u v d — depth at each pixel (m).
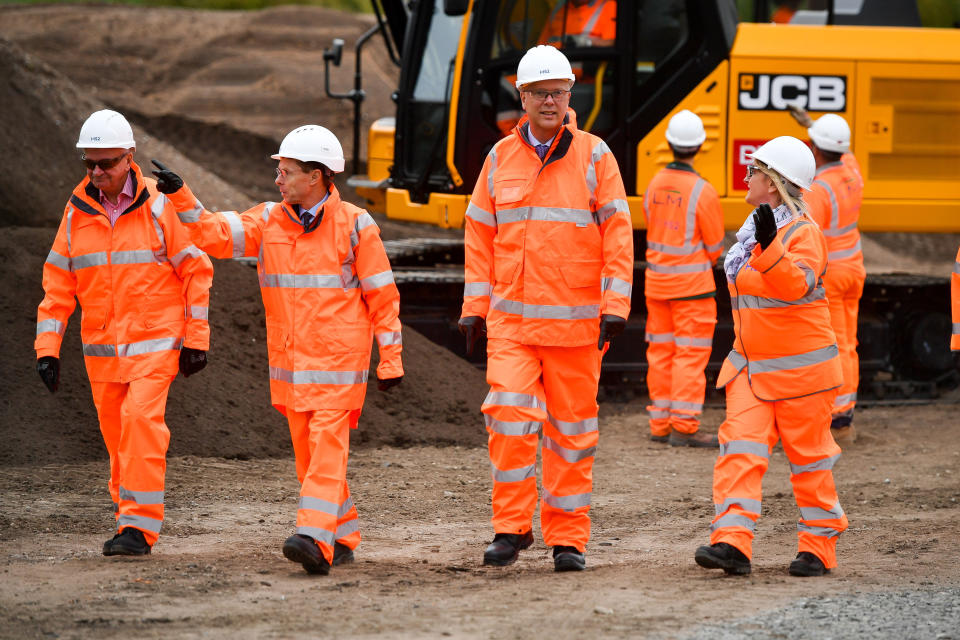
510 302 17.67
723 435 17.03
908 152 34.97
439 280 34.09
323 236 17.02
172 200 16.58
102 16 95.06
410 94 35.38
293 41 93.12
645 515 22.91
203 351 18.12
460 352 35.28
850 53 34.19
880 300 37.56
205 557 18.00
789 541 20.42
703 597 15.52
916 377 38.62
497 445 17.64
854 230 29.58
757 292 16.64
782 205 17.05
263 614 14.46
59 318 18.31
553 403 17.84
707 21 33.28
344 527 17.84
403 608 14.89
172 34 92.00
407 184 35.41
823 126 29.14
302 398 16.94
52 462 24.80
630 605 15.07
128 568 16.88
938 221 35.31
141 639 13.22
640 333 35.94
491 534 21.00
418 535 20.80
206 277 18.25
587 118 33.72
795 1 35.03
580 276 17.50
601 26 33.41
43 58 84.62
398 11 40.88
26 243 31.61
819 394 16.70
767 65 33.75
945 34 34.91
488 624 14.02
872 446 30.72
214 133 72.19
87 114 43.50
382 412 30.03
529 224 17.50
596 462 28.25
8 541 18.69
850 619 14.25
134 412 17.67
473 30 32.59
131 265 17.81
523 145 17.69
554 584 16.55
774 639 13.36
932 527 21.30
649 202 29.81
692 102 33.53
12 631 13.41
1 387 26.55
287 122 77.56
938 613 14.56
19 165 38.25
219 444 26.67
